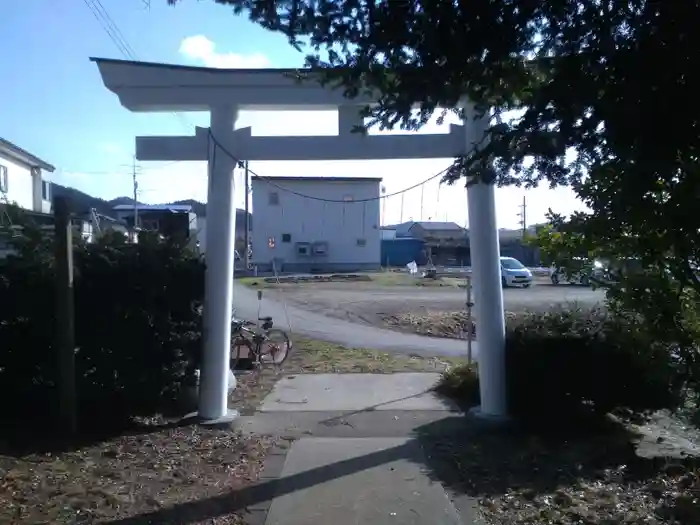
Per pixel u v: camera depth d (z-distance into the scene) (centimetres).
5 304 707
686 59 281
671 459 622
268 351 1199
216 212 752
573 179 364
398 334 1680
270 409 837
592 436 715
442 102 388
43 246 734
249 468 601
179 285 739
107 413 744
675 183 310
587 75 315
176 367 746
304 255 4981
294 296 2575
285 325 1802
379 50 359
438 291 2822
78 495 521
